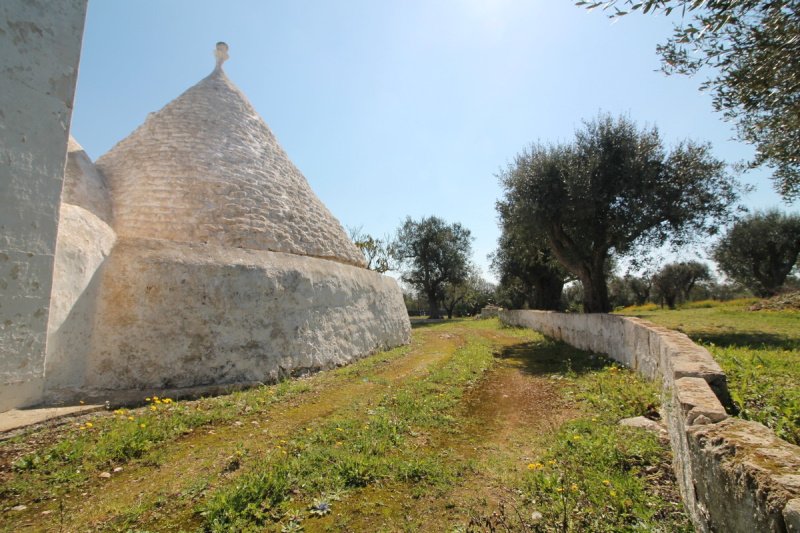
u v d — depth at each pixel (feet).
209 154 34.50
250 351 26.32
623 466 12.00
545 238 49.08
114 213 30.25
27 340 17.74
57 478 12.55
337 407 20.36
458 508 10.96
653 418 16.14
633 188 40.42
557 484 11.18
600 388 21.33
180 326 24.45
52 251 18.71
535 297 95.45
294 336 29.14
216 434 16.62
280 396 22.36
